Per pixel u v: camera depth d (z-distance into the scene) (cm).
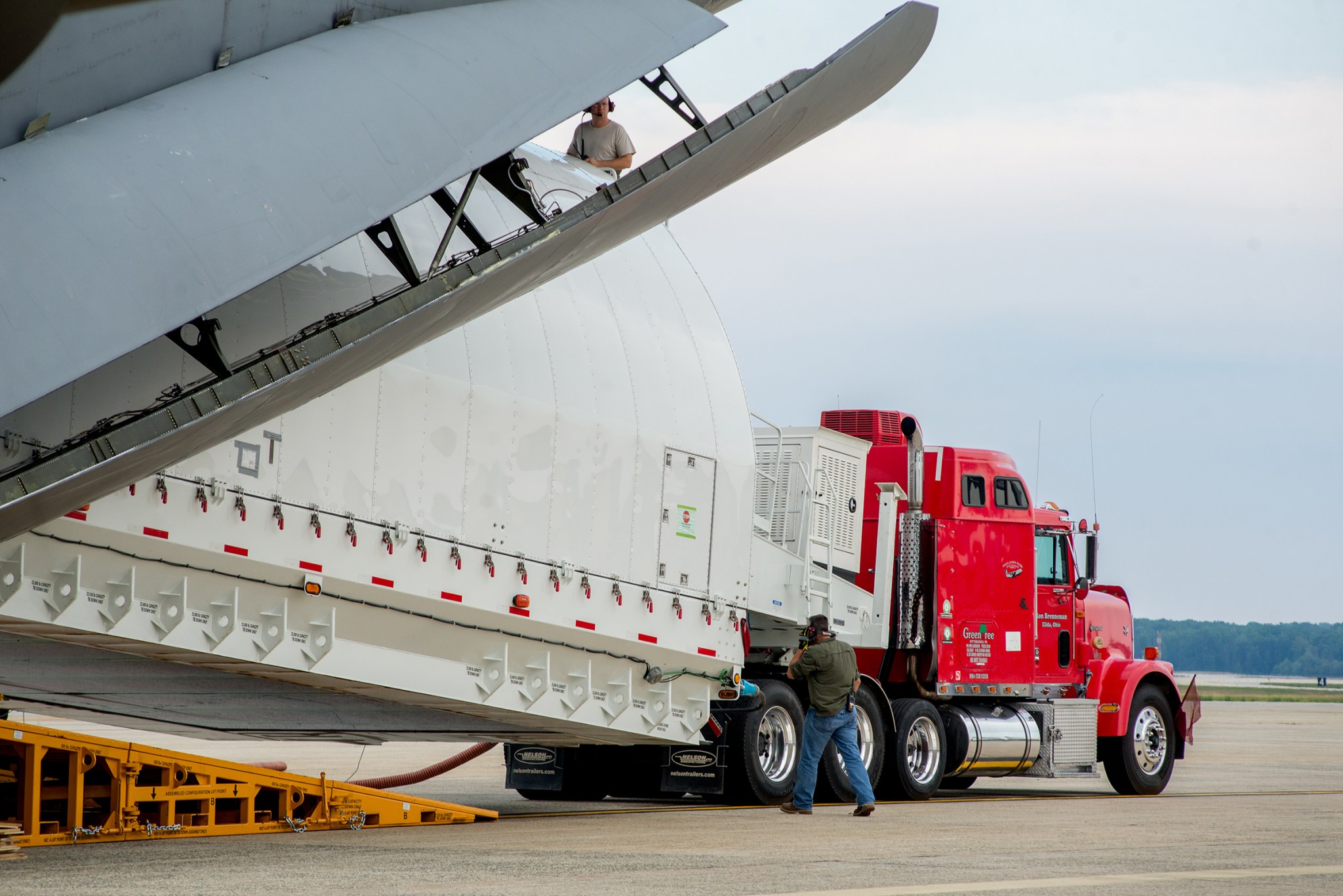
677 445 2330
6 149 1179
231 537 1695
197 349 1295
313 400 1612
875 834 2008
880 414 3131
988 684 3022
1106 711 3170
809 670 2377
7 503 1148
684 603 2341
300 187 1207
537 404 2081
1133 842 1944
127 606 1627
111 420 1289
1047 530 3206
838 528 2892
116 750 1722
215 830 1839
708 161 1486
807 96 1494
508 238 1438
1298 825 2256
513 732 2291
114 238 1108
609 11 1519
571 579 2130
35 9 1198
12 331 1034
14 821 1650
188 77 1317
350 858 1600
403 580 1886
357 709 2084
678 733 2422
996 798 3022
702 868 1551
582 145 2453
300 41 1398
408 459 1898
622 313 2314
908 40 1539
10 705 1916
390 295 1372
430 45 1406
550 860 1614
